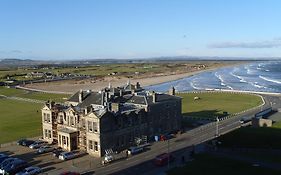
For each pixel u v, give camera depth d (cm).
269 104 18362
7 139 11694
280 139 10250
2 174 8238
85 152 9950
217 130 11988
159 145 10538
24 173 8100
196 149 9888
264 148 9512
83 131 10044
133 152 9650
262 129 11581
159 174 7912
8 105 19675
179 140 11044
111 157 9006
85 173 8206
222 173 7738
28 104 19912
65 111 10575
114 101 11381
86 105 10969
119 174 8075
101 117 9512
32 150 10331
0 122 14650
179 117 12581
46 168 8631
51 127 11050
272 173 7694
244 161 8594
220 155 9162
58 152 9825
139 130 10806
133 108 10994
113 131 9900
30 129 13162
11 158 9088
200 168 8144
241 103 18962
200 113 15912
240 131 11281
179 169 8156
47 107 11138
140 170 8288
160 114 11681
